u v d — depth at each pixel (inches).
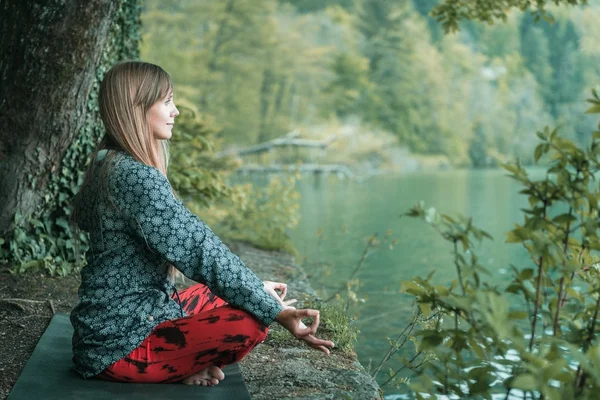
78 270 189.9
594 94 77.4
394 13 2723.9
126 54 230.1
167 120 100.9
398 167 2255.2
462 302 72.2
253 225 309.9
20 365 117.7
